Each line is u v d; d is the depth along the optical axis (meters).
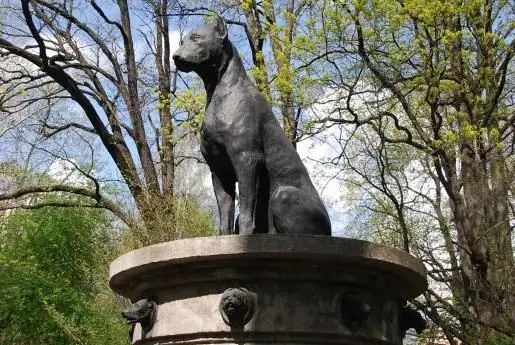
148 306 4.80
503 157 12.56
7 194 15.45
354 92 11.38
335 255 4.41
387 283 4.84
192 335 4.55
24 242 13.62
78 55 16.97
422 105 11.52
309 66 11.63
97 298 13.44
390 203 13.06
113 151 16.28
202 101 12.12
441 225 12.25
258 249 4.34
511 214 13.50
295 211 5.02
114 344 12.30
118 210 14.93
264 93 11.73
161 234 13.05
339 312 4.57
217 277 4.52
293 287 4.53
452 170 12.30
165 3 17.03
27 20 14.86
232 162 5.08
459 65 10.88
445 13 10.28
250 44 13.79
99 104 17.33
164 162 15.02
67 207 14.31
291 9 13.23
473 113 11.51
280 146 5.19
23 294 12.35
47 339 12.55
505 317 10.80
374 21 10.90
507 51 10.78
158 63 17.41
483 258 11.34
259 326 4.43
